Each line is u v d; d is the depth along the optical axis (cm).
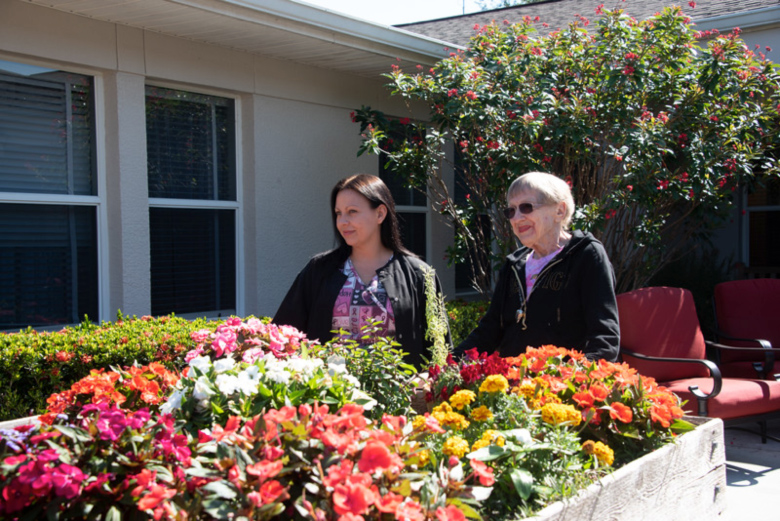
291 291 313
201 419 168
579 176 578
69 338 380
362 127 634
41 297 474
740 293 553
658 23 568
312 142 635
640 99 587
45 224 475
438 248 779
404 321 294
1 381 348
